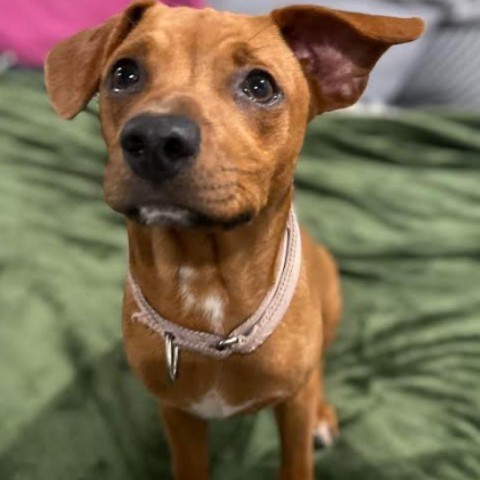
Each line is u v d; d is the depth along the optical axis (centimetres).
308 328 31
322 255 39
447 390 40
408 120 57
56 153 54
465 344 43
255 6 60
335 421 38
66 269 46
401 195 52
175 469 35
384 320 44
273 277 29
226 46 26
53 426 37
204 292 29
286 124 27
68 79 29
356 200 52
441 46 62
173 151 23
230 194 24
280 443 36
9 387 38
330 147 56
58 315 42
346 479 36
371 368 42
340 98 30
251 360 30
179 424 34
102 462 36
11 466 36
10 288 44
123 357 41
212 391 31
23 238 47
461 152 56
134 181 24
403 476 36
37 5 61
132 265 30
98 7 61
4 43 61
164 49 26
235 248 28
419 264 49
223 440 38
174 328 29
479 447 37
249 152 25
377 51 29
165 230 28
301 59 28
